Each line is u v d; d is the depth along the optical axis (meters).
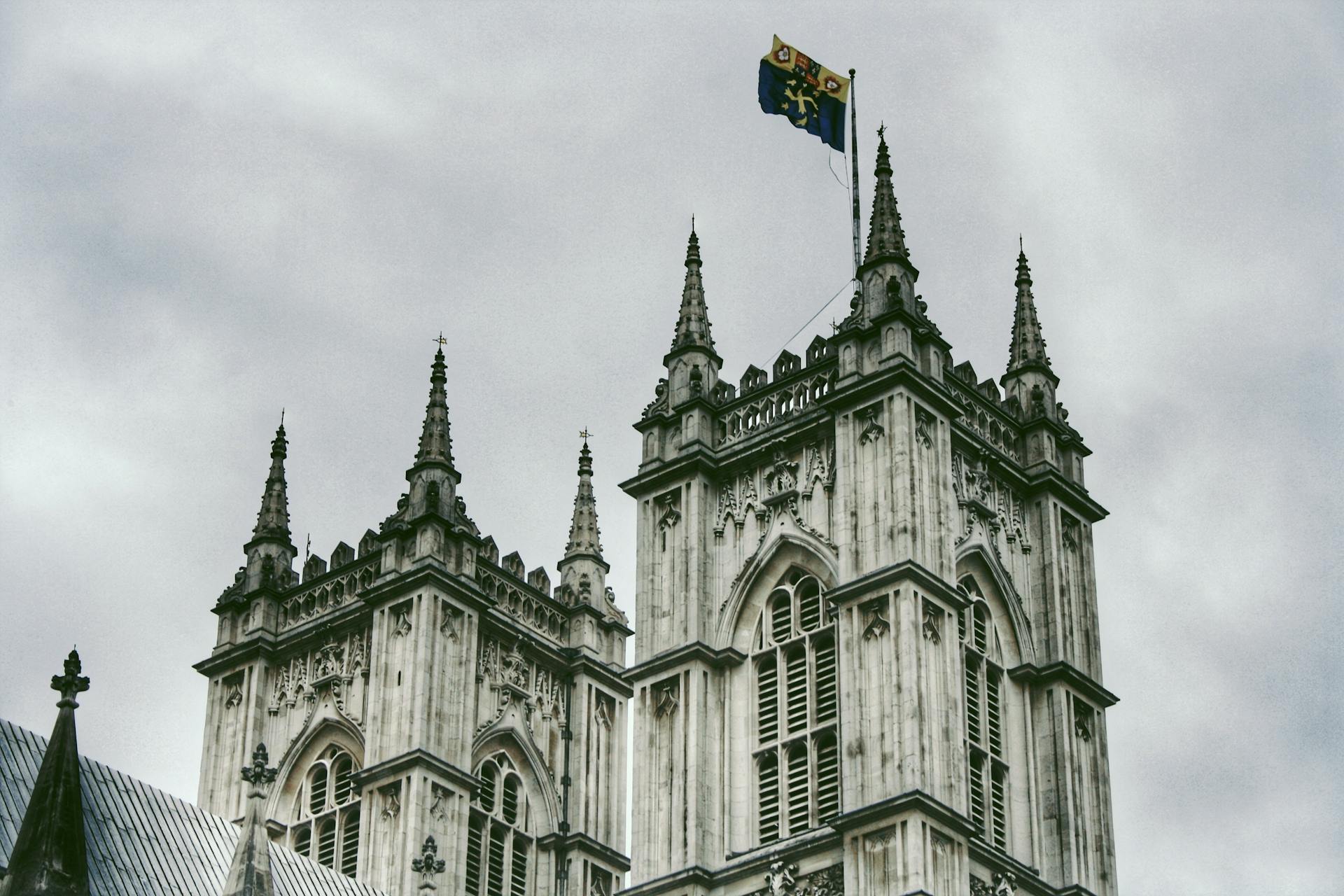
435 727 118.06
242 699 125.19
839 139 126.19
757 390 115.25
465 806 117.88
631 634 131.25
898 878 99.06
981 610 110.62
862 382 110.12
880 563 106.12
